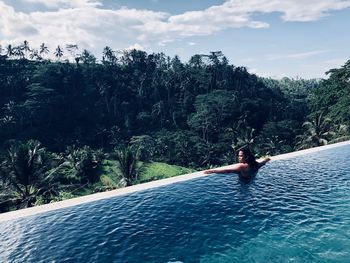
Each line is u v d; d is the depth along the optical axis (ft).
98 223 39.32
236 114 355.56
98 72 408.87
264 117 377.30
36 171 102.42
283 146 258.78
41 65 402.52
